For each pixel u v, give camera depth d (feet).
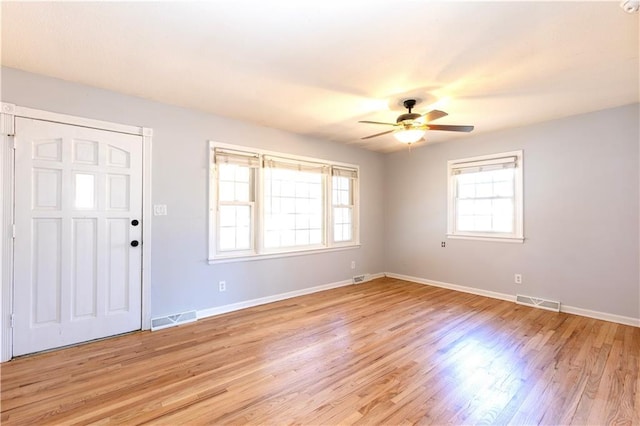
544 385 6.85
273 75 8.51
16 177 8.17
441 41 6.81
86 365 7.75
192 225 11.32
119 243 9.75
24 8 5.65
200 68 8.13
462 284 15.37
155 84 9.14
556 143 12.28
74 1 5.48
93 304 9.29
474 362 7.92
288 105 10.80
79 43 6.92
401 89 9.37
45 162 8.56
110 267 9.59
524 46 6.98
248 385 6.86
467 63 7.77
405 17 5.97
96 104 9.36
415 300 13.70
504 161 13.73
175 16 5.96
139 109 10.14
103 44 6.97
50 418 5.74
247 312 12.06
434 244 16.55
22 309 8.23
